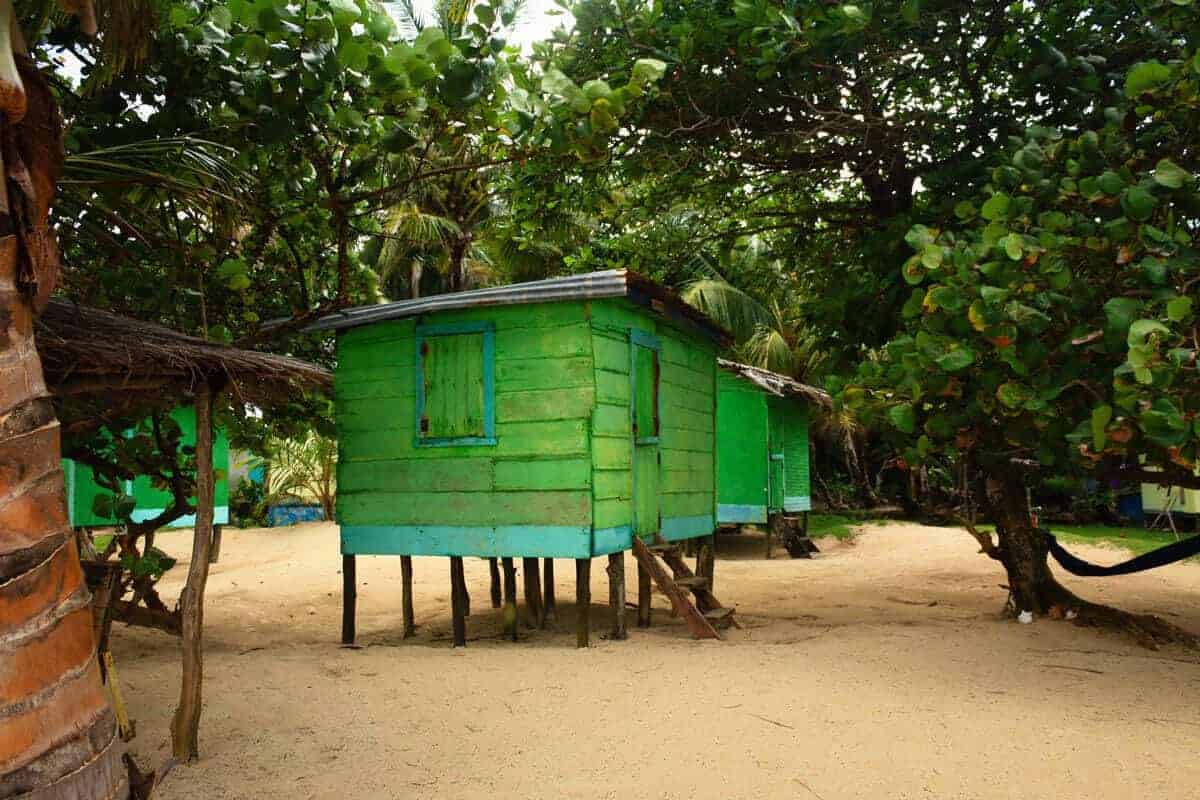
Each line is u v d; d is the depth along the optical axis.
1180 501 14.52
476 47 5.68
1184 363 4.53
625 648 7.23
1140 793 3.82
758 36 7.52
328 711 5.38
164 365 4.59
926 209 7.91
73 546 1.94
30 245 1.98
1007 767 4.14
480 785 4.11
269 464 18.91
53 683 1.82
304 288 8.12
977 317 5.16
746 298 19.67
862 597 10.36
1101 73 7.05
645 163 8.97
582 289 7.07
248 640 8.27
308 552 15.34
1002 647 6.82
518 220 10.05
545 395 7.37
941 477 20.41
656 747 4.56
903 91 8.62
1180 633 7.10
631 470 7.88
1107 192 5.24
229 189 5.34
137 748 4.78
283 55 5.14
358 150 7.07
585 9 7.86
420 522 7.76
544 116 5.76
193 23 5.87
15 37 2.12
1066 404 5.86
